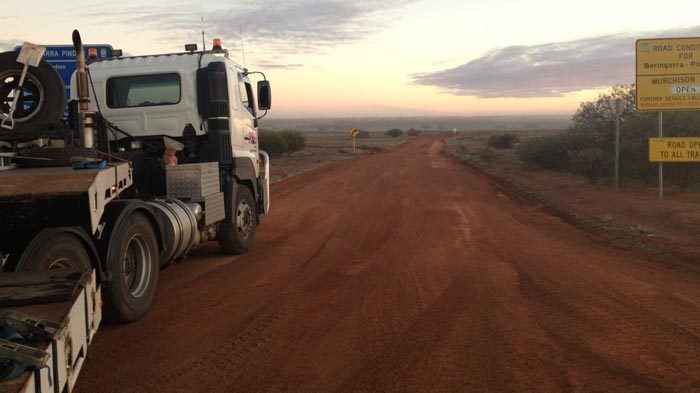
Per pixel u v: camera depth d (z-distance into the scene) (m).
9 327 3.15
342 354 5.29
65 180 5.12
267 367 4.98
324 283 8.05
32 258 4.86
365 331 5.94
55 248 5.09
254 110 11.43
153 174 8.83
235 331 5.96
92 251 5.60
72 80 9.50
